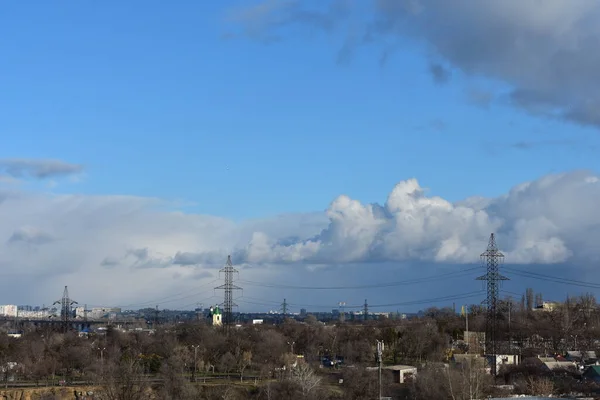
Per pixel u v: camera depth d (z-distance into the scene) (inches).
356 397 7401.6
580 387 7253.9
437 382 6702.8
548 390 6870.1
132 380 6318.9
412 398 7091.5
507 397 6299.2
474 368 6589.6
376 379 7760.8
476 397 6058.1
